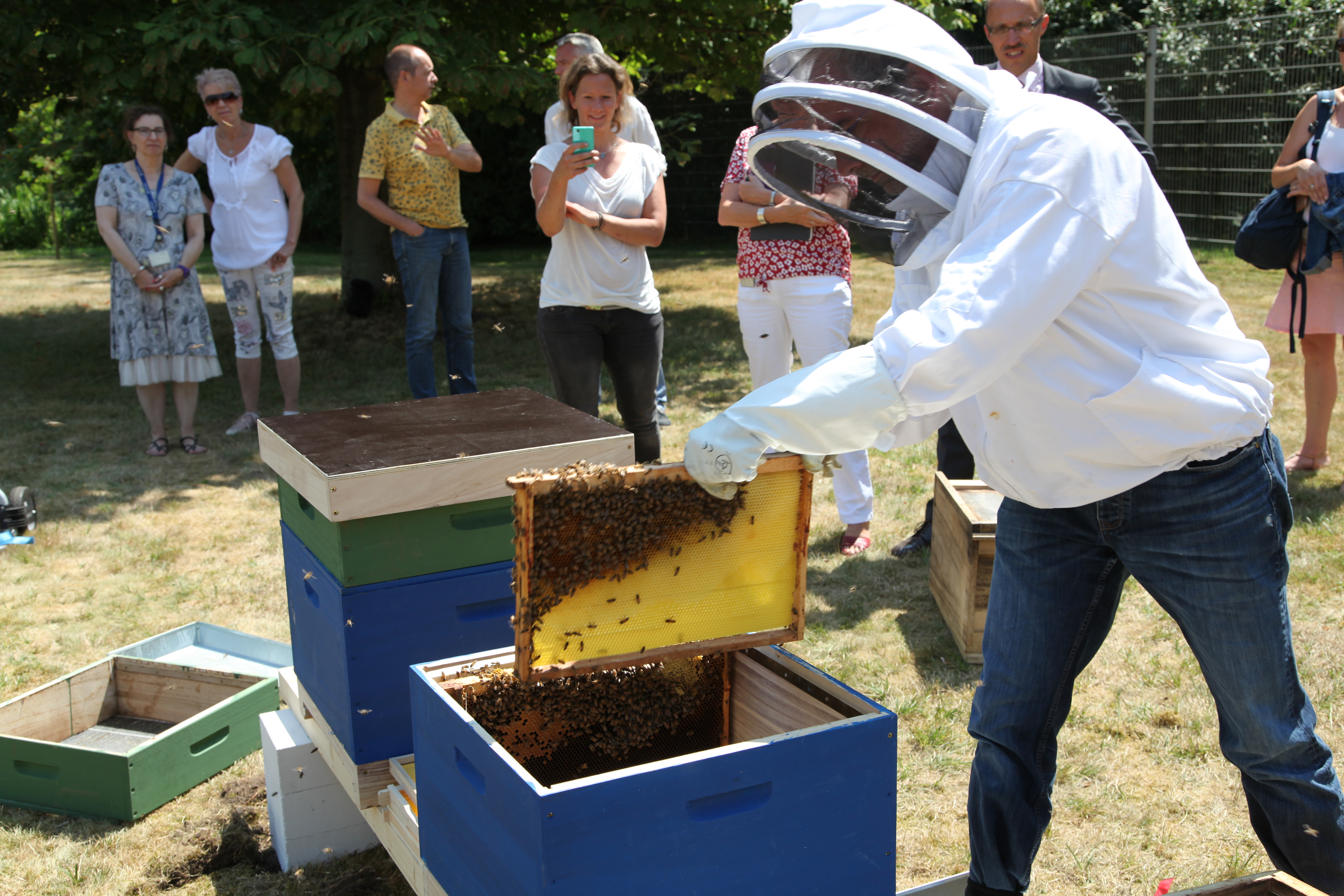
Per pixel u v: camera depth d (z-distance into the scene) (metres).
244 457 5.82
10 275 15.24
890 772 1.71
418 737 1.91
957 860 2.41
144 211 5.54
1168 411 1.62
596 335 4.07
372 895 2.36
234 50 6.54
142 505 5.05
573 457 2.24
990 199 1.51
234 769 2.93
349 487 2.01
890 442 1.80
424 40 6.56
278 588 4.09
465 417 2.54
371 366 8.08
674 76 17.00
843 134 1.55
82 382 7.74
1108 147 1.52
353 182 9.59
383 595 2.10
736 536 1.75
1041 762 1.97
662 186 4.16
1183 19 14.07
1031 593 1.92
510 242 19.69
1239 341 1.71
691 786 1.55
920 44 1.54
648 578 1.71
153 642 3.36
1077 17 15.13
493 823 1.62
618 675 2.04
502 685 1.94
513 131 18.67
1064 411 1.66
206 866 2.48
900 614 3.72
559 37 8.75
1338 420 5.89
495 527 2.20
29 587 4.09
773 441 1.49
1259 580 1.72
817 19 1.60
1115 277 1.57
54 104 12.42
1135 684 3.17
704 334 9.32
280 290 6.18
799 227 3.80
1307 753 1.79
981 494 3.68
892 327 1.49
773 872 1.65
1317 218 4.51
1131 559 1.80
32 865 2.51
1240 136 12.71
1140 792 2.65
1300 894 1.82
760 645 1.82
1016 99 1.56
